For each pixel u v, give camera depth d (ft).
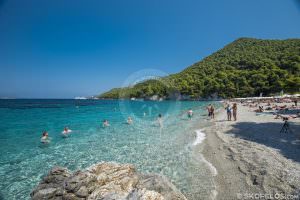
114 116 113.09
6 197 24.48
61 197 21.29
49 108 191.93
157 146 45.03
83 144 48.70
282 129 48.78
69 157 38.91
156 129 65.92
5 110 165.99
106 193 20.66
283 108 95.14
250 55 456.04
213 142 44.52
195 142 46.47
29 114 130.11
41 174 31.14
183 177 27.91
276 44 522.06
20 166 34.47
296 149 34.68
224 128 59.31
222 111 111.55
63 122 89.10
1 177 30.04
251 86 291.79
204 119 83.25
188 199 22.13
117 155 39.22
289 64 294.05
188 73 413.80
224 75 330.13
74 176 22.63
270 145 37.81
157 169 31.32
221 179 26.25
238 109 117.39
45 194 21.27
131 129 67.26
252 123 63.93
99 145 47.37
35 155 40.40
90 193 21.67
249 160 30.83
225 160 32.60
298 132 47.44
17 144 49.70
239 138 45.47
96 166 25.34
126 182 23.03
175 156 37.27
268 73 282.36
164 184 22.57
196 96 310.04
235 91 299.38
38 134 63.21
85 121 92.27
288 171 25.59
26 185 27.58
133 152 40.93
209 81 326.24
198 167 31.09
